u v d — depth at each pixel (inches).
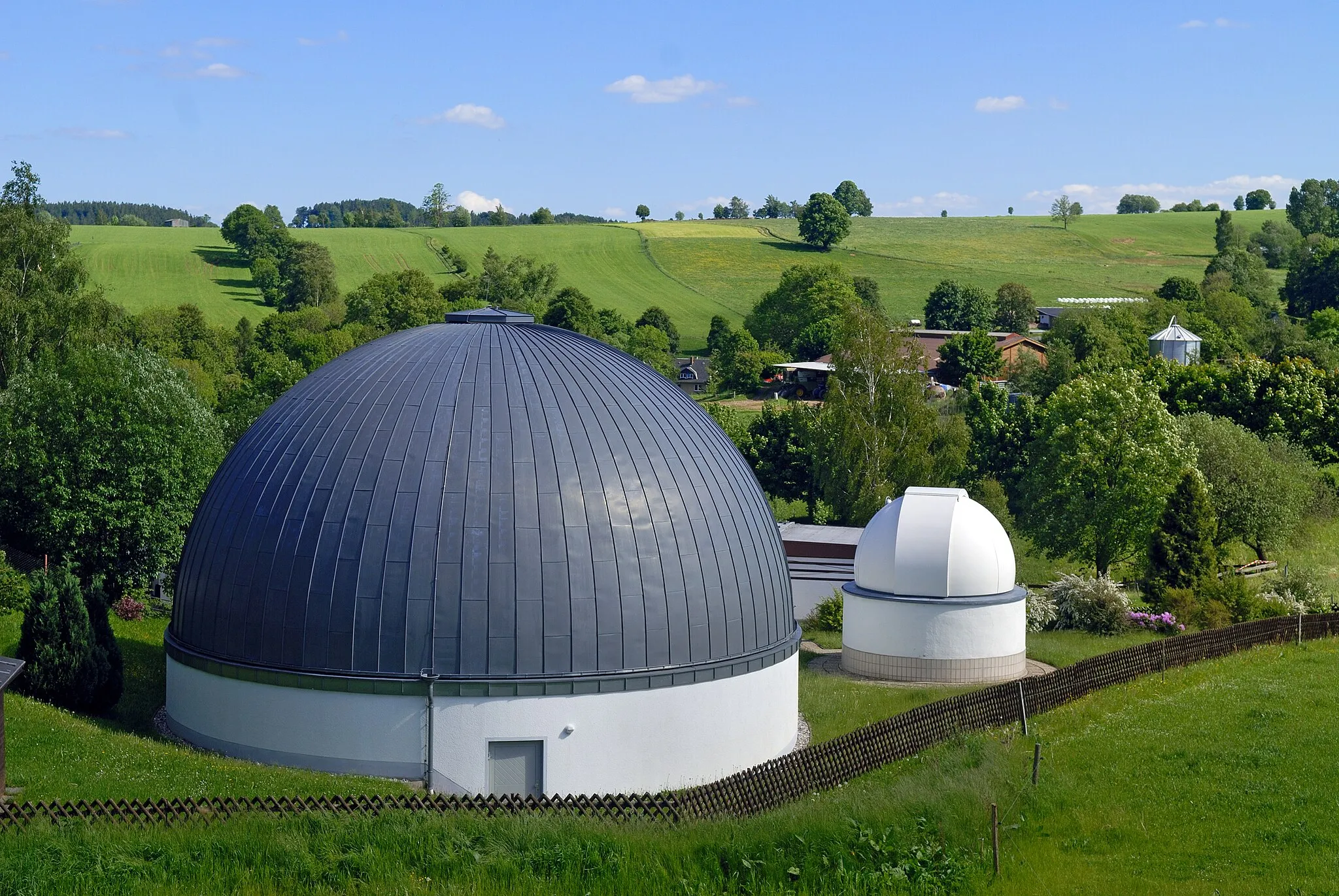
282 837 791.7
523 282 6855.3
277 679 1028.5
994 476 3287.4
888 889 770.2
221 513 1103.0
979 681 1563.7
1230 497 2549.2
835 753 1012.5
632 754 1036.5
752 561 1133.7
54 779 941.2
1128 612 1948.8
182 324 5007.4
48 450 1756.9
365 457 1050.1
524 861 781.3
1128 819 919.0
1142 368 3550.7
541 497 1029.2
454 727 1001.5
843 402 2896.2
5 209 2431.1
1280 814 938.1
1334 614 1822.1
